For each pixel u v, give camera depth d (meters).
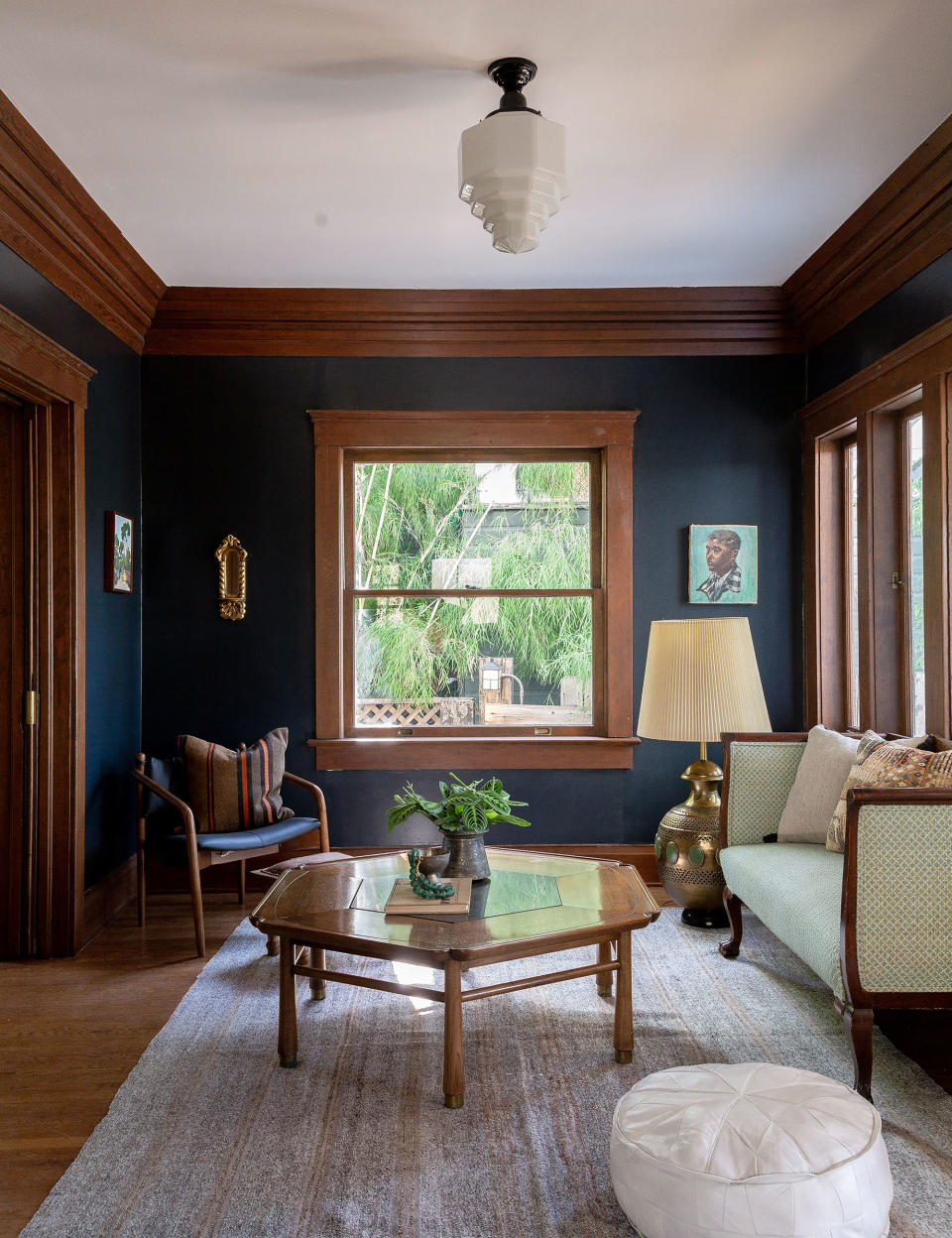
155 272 3.97
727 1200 1.61
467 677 4.46
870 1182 1.66
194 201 3.30
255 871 3.44
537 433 4.34
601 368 4.38
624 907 2.53
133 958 3.42
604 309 4.27
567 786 4.37
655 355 4.39
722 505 4.39
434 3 2.24
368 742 4.32
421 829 4.33
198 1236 1.79
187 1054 2.58
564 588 4.46
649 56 2.46
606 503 4.38
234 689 4.33
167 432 4.32
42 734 3.46
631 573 4.38
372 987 2.38
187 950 3.50
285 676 4.34
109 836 3.90
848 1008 2.27
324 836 4.02
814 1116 1.77
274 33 2.35
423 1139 2.13
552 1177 1.98
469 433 4.34
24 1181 2.00
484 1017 2.83
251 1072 2.47
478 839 2.84
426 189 3.21
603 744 4.34
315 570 4.34
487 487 4.48
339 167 3.05
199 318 4.26
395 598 4.46
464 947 2.19
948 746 2.81
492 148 2.35
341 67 2.49
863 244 3.50
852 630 4.18
